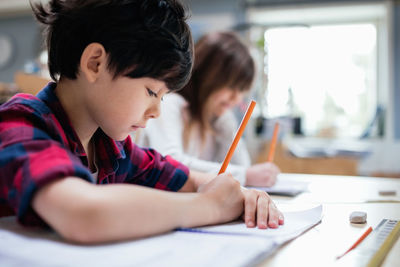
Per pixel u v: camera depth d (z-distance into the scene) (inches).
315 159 98.1
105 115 22.4
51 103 22.8
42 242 15.7
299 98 148.4
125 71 20.9
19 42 177.8
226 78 52.0
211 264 13.4
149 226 16.8
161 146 45.6
